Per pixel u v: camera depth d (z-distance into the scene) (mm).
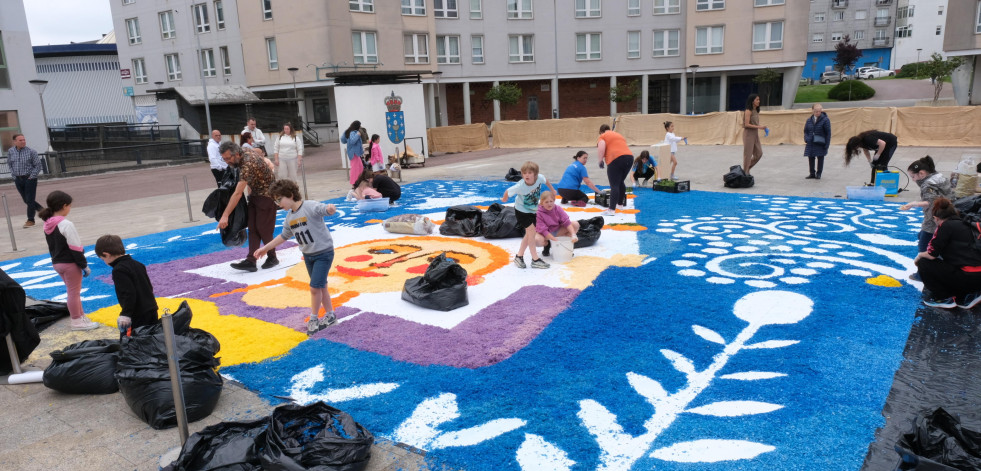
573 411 4266
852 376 4609
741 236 9234
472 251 8969
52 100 49344
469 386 4691
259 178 8141
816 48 86875
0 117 26391
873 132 12508
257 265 8844
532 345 5418
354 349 5508
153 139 38500
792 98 44062
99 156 27922
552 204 7688
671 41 45750
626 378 4723
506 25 45500
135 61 48594
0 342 5352
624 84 47844
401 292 7062
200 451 3600
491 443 3912
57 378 4875
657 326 5738
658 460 3658
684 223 10320
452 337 5656
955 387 4395
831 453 3652
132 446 4121
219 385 4547
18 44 26797
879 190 11961
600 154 11383
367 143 18422
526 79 46750
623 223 10445
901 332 5395
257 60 40781
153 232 11859
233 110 36625
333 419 3902
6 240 12016
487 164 22109
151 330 4785
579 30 45938
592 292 6809
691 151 23250
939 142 20797
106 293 7805
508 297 6730
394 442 3996
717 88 46062
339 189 16656
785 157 19578
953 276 5871
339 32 37906
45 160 25812
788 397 4328
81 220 13758
